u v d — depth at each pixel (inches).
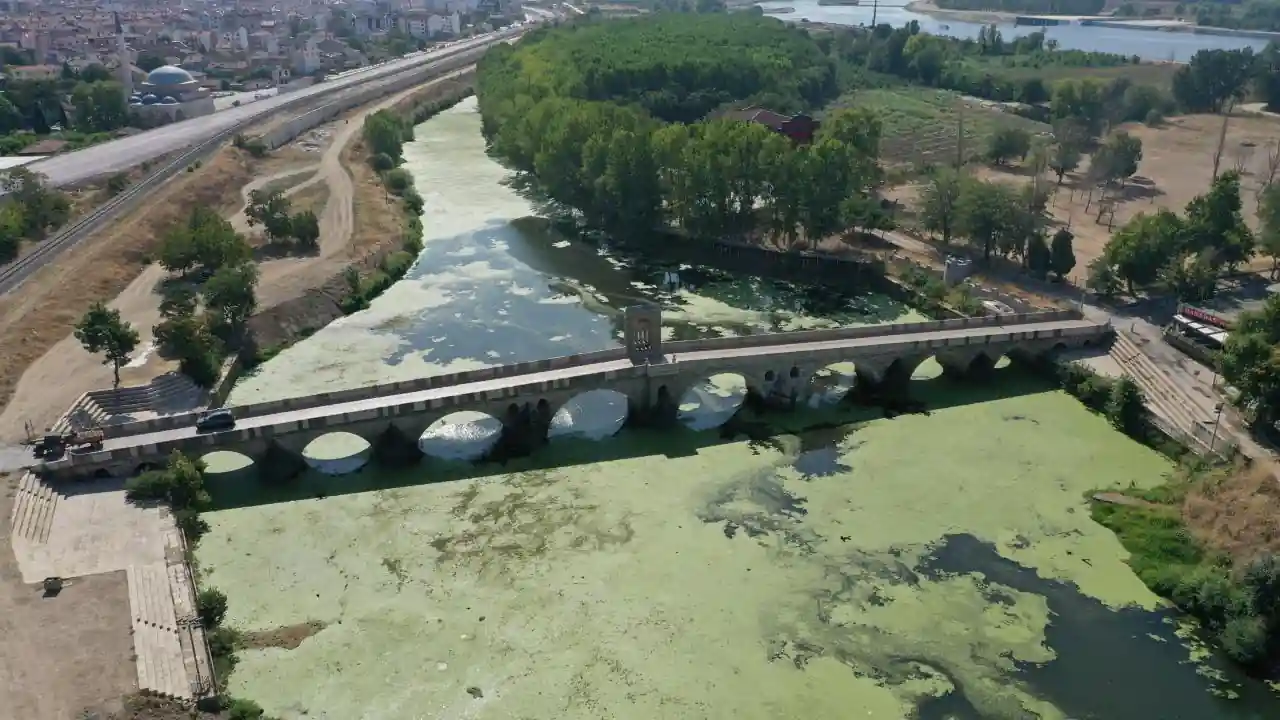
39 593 3073.3
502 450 4217.5
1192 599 3179.1
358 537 3595.0
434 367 4970.5
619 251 6801.2
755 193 6481.3
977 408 4584.2
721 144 6466.5
